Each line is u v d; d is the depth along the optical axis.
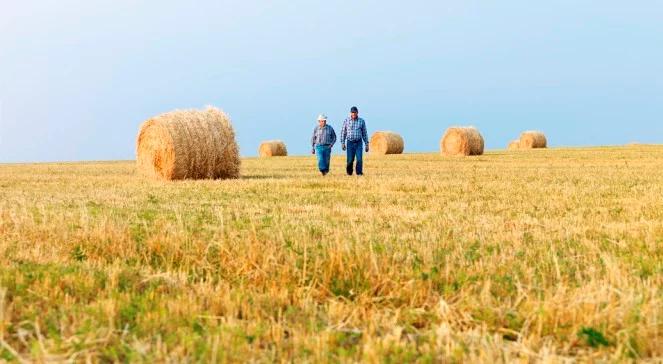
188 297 6.02
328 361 4.46
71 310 5.59
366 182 19.06
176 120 23.50
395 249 7.79
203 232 9.07
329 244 7.86
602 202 13.31
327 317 5.61
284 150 54.91
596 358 4.61
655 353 4.61
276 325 5.20
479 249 7.96
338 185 18.34
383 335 5.10
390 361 4.49
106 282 6.59
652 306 5.28
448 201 13.86
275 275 6.90
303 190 17.05
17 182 22.23
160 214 11.34
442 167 29.98
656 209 11.98
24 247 8.59
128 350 4.68
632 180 19.47
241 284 6.54
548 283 6.38
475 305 5.61
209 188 18.16
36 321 5.14
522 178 20.84
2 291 5.85
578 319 5.20
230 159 24.44
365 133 25.03
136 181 22.62
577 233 9.23
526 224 10.22
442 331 5.00
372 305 5.94
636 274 6.62
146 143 24.02
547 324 5.19
